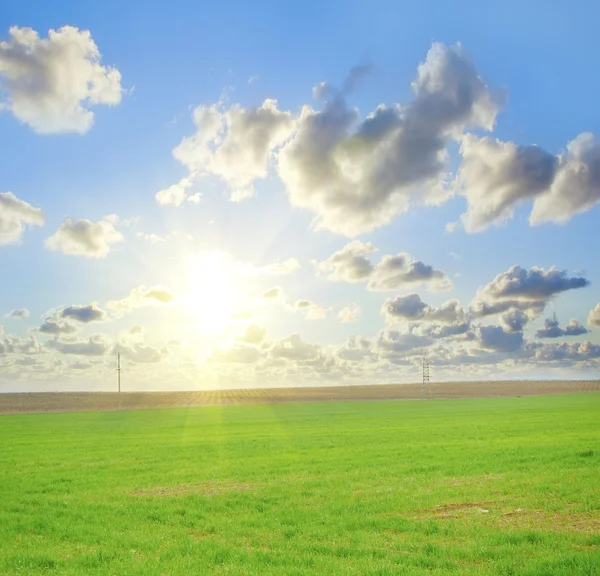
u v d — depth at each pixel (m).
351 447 46.00
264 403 197.75
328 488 28.19
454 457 37.59
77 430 81.00
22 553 18.05
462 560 16.23
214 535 20.05
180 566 16.14
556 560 15.30
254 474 33.66
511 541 17.69
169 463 39.44
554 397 175.50
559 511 21.47
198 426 84.12
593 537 17.41
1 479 33.94
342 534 19.48
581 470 30.38
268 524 21.31
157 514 23.34
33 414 143.50
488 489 25.97
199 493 28.27
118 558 17.22
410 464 35.00
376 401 195.12
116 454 46.16
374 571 14.95
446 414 99.62
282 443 51.91
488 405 136.50
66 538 20.25
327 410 134.38
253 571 15.52
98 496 27.95
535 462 33.94
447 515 21.67
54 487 30.69
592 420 70.75
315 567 15.77
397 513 22.52
